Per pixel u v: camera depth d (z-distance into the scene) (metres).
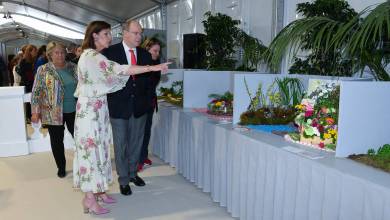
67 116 3.19
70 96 3.15
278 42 2.21
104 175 2.34
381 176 1.34
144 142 3.43
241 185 2.20
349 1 3.01
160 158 3.94
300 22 2.15
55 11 10.88
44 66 3.07
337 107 1.75
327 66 2.60
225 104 2.84
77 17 11.25
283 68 3.49
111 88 2.21
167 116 3.56
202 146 2.80
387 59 2.13
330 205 1.47
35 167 3.68
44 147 4.38
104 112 2.32
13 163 3.83
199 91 3.39
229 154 2.34
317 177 1.54
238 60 4.66
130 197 2.82
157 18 8.04
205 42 4.58
